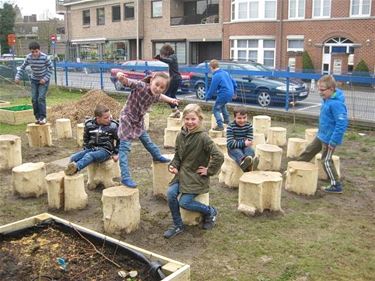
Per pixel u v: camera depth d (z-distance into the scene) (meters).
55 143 8.84
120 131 5.17
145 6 36.25
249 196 5.14
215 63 9.17
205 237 4.58
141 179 6.47
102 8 39.59
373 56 24.23
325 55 25.97
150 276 3.20
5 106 11.91
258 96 13.95
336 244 4.45
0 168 6.91
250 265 4.04
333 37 25.39
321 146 6.14
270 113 11.80
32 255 3.55
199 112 4.53
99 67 16.98
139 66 15.70
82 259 3.48
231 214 5.18
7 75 18.64
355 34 24.62
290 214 5.22
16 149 6.98
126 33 37.59
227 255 4.23
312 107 13.29
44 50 48.75
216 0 32.78
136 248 3.51
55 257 3.52
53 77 18.56
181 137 4.61
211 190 6.05
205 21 32.72
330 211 5.36
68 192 5.23
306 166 5.93
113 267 3.36
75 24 42.66
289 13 26.86
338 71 24.44
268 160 6.73
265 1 27.19
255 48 28.14
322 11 25.64
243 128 6.00
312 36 26.11
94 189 5.98
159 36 35.66
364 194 6.00
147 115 10.03
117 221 4.61
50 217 4.07
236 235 4.64
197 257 4.19
